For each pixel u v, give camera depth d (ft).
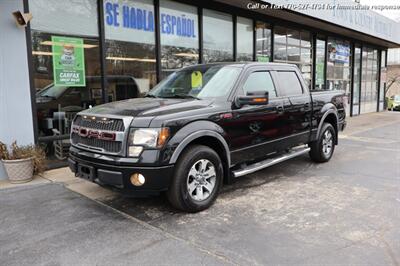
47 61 20.66
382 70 65.87
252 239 11.34
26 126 19.48
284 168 20.90
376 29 51.01
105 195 15.93
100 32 23.08
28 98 19.44
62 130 21.52
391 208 14.02
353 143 29.99
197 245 10.96
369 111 62.54
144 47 26.17
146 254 10.43
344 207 14.19
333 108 22.33
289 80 19.34
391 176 18.97
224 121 14.60
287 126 18.30
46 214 13.73
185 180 13.10
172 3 27.91
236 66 16.67
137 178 12.32
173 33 28.25
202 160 13.74
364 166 21.35
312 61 45.37
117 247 10.90
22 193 16.30
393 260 9.92
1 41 18.15
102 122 13.21
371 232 11.77
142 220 13.04
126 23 24.81
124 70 24.89
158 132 12.35
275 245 10.90
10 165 17.44
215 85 15.88
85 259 10.19
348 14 43.52
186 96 15.84
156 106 13.82
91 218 13.28
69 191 16.55
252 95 14.66
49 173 19.66
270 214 13.51
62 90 21.44
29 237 11.71
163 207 14.38
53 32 20.84
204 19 30.73
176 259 10.11
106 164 12.75
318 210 13.87
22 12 18.85
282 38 39.93
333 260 9.94
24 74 19.17
